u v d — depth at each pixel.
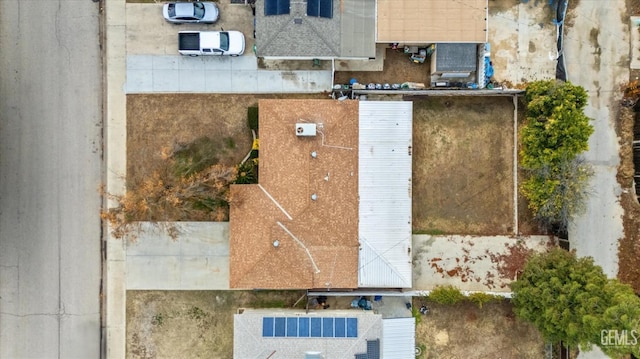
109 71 24.23
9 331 24.53
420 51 24.08
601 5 24.25
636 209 24.38
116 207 24.39
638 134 23.94
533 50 24.30
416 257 24.58
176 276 24.45
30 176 24.45
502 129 24.53
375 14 22.89
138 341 24.52
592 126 22.72
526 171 24.41
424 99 24.61
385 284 23.27
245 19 24.22
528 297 21.86
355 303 24.41
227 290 24.55
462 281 24.53
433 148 24.59
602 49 24.34
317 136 22.67
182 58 24.30
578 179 22.22
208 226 24.42
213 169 22.94
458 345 24.56
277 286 22.86
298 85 24.42
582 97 21.97
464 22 22.94
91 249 24.52
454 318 24.62
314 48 22.67
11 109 24.33
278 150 22.75
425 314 24.59
